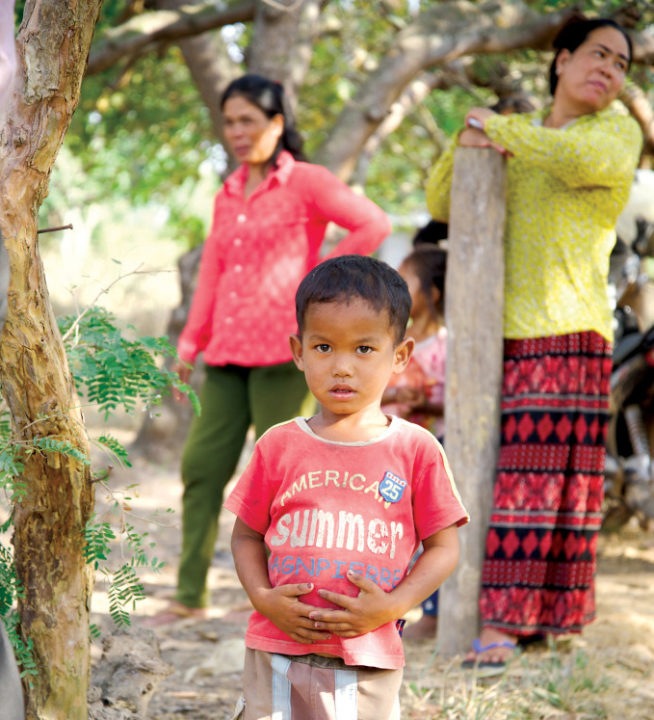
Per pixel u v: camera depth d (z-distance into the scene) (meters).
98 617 3.69
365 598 1.76
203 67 6.86
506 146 3.33
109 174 10.36
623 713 2.88
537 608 3.35
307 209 3.73
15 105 1.78
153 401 2.21
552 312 3.41
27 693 2.00
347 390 1.83
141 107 8.84
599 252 3.45
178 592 3.95
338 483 1.85
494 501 3.44
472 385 3.48
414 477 1.91
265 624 1.89
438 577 1.85
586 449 3.41
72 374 2.11
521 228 3.48
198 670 3.27
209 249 3.93
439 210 3.83
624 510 5.48
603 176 3.27
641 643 3.59
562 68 3.53
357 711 1.84
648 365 4.70
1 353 1.85
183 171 9.57
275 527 1.88
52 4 1.76
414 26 6.27
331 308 1.81
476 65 6.50
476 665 3.17
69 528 1.99
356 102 6.36
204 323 3.97
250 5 6.37
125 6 6.93
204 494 3.90
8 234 1.77
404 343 1.93
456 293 3.49
